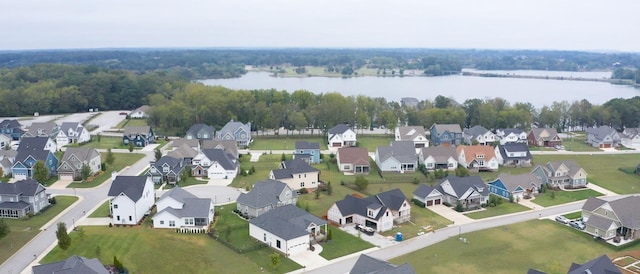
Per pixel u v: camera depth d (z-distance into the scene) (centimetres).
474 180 9306
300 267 6147
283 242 6481
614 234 7350
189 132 14088
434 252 6712
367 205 7769
